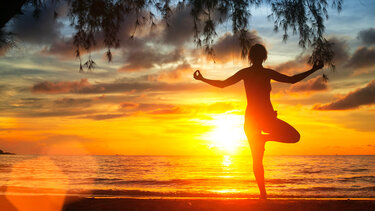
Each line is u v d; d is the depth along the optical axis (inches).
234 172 1638.8
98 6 252.1
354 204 160.4
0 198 182.9
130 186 937.5
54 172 1547.7
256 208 146.3
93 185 954.7
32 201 177.3
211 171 1724.9
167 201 174.7
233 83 154.9
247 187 911.0
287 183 1054.4
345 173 1524.4
